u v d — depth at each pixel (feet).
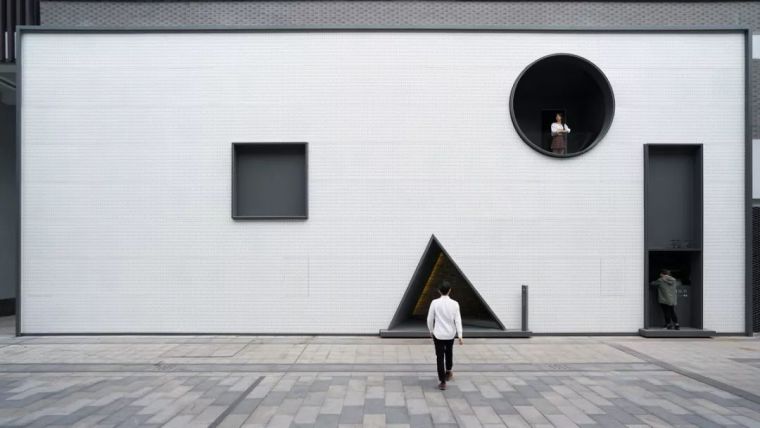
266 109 36.86
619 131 36.68
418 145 36.58
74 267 36.27
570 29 36.78
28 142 36.70
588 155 36.55
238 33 37.06
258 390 22.65
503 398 21.44
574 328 35.96
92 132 36.70
